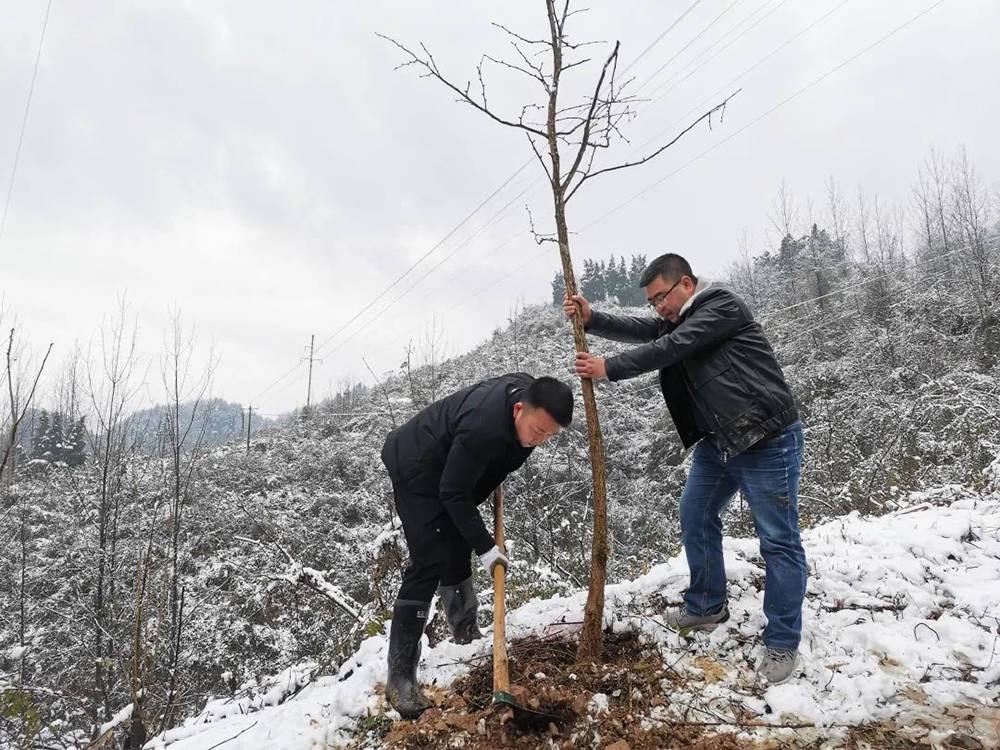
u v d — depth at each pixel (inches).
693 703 95.1
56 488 553.6
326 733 106.3
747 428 95.7
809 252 1024.9
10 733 274.4
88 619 416.2
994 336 518.9
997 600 114.9
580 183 109.1
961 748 80.4
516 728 94.0
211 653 361.4
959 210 820.6
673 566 137.9
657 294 107.0
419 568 104.8
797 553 97.7
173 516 334.0
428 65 107.8
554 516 364.2
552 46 109.0
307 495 546.3
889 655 102.0
